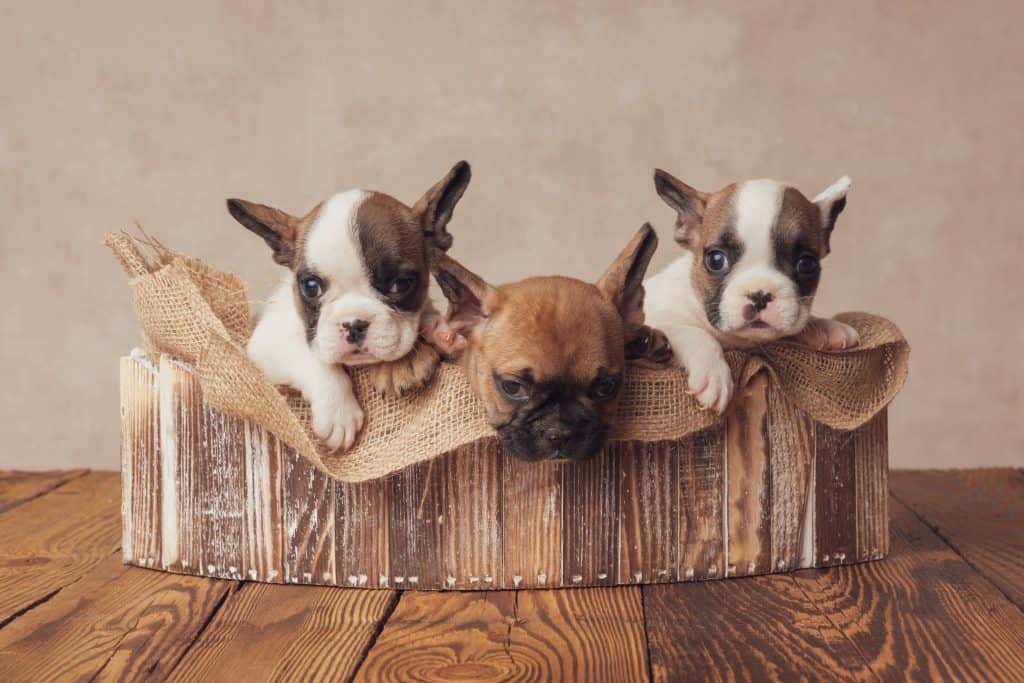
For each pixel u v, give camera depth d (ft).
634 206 5.42
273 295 3.72
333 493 3.40
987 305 5.48
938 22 5.38
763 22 5.38
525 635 3.09
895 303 5.48
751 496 3.47
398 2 5.41
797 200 3.58
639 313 3.37
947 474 4.80
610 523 3.40
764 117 5.40
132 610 3.24
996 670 2.89
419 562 3.39
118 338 5.55
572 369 3.18
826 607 3.24
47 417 5.59
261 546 3.44
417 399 3.37
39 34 5.45
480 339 3.30
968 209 5.44
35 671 2.91
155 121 5.46
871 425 3.61
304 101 5.43
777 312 3.45
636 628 3.12
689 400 3.36
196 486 3.48
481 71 5.41
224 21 5.43
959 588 3.37
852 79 5.39
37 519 4.09
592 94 5.41
